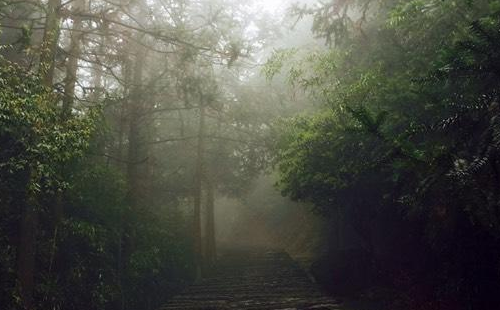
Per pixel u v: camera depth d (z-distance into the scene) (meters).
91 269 9.05
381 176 8.95
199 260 16.50
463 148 3.30
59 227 8.29
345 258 12.23
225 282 13.92
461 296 6.95
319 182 10.07
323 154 9.02
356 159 8.15
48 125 6.18
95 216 9.48
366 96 8.11
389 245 11.87
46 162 6.16
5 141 6.55
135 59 13.52
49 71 7.66
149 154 15.59
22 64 8.88
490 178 3.03
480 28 3.27
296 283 12.77
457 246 6.45
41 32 10.89
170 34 10.15
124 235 10.89
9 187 7.09
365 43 10.05
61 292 7.98
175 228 15.52
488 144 3.00
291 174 10.81
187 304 10.52
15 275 6.86
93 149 10.05
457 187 3.17
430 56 6.54
